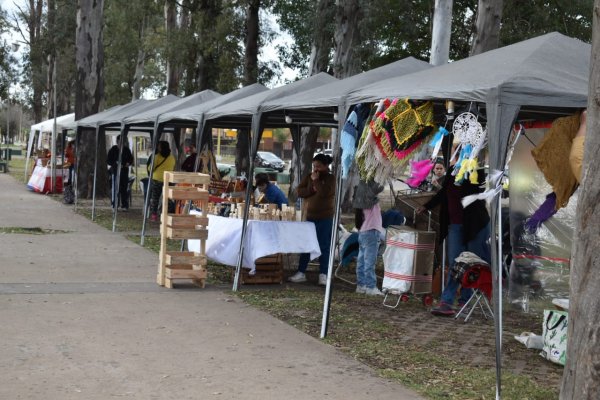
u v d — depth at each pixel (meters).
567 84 6.05
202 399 5.43
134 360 6.38
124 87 50.34
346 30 20.59
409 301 9.84
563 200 6.61
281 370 6.26
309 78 10.72
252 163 10.05
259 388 5.74
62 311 8.15
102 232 16.19
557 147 6.55
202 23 29.23
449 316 8.91
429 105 7.80
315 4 24.20
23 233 15.30
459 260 8.52
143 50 40.06
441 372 6.40
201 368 6.23
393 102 7.69
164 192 10.00
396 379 6.12
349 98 7.97
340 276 11.55
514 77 6.07
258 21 29.75
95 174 18.84
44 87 52.28
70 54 46.16
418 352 7.07
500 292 5.89
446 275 10.36
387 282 9.26
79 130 21.19
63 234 15.51
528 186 9.38
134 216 20.16
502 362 6.91
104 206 22.88
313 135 23.42
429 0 27.86
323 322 7.57
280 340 7.29
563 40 6.99
